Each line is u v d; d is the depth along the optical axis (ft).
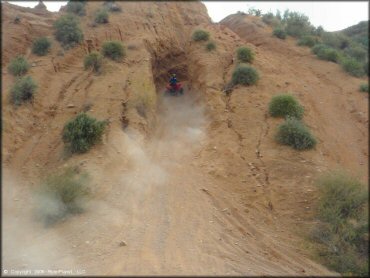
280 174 37.68
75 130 36.96
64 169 33.19
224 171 38.88
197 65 64.80
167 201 32.27
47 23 58.18
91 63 52.13
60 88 46.44
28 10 60.95
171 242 26.02
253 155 41.34
